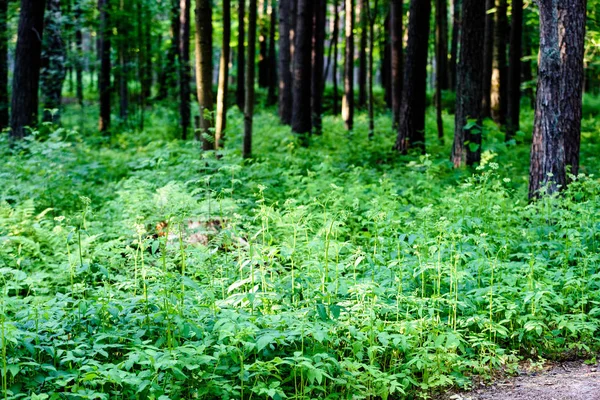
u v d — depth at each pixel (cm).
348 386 480
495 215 769
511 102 1895
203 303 570
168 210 797
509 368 550
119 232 808
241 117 2367
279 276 645
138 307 560
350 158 1517
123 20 2183
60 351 462
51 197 1023
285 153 1530
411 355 533
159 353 445
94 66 2580
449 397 502
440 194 978
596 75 3556
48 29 2131
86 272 687
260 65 3928
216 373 476
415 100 1580
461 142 1341
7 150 1300
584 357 578
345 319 554
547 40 916
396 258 696
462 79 1334
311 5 1862
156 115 2583
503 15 2053
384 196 887
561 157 916
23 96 1459
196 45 1225
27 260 731
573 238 701
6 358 452
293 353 491
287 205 693
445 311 605
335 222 630
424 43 1567
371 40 1873
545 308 624
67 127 2270
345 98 2075
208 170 1050
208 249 682
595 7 1391
